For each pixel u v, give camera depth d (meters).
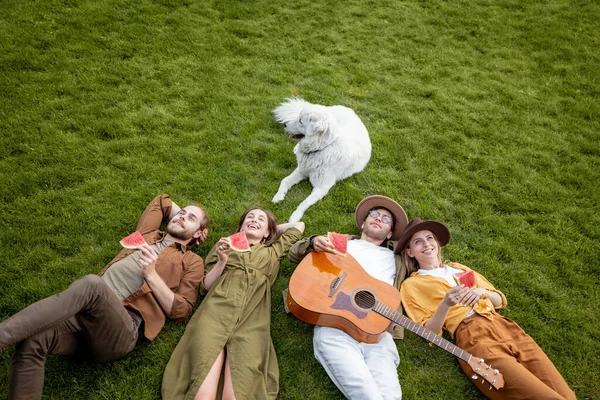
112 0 6.50
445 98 5.67
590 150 5.10
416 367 3.02
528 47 6.97
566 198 4.45
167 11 6.51
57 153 4.15
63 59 5.28
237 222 3.85
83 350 2.52
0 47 5.25
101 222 3.64
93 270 3.31
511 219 4.18
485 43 6.96
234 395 2.42
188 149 4.43
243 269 3.10
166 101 4.98
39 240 3.43
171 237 3.33
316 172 4.12
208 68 5.55
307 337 3.11
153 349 2.87
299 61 5.99
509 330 2.98
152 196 3.93
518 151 4.98
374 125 5.09
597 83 6.30
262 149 4.56
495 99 5.80
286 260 3.64
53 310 2.12
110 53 5.51
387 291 3.04
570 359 3.14
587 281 3.68
